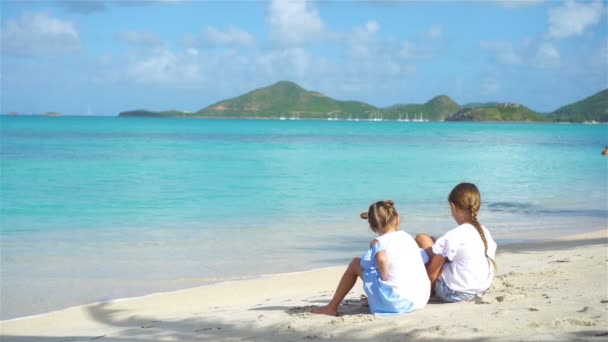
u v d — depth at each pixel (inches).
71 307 337.7
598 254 410.9
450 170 1322.6
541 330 198.7
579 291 262.2
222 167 1352.1
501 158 1763.0
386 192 908.0
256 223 631.8
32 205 754.2
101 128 4918.8
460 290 246.1
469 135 4347.9
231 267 437.7
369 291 243.3
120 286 384.5
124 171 1230.9
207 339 236.4
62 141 2573.8
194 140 2923.2
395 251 240.2
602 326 198.8
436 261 247.3
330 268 429.7
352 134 4323.3
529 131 6102.4
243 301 337.1
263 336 229.8
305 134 4212.6
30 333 289.4
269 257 472.7
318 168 1344.7
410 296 237.3
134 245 516.1
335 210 724.7
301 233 577.9
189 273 419.8
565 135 4601.4
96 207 741.3
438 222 643.5
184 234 569.0
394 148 2332.7
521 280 301.3
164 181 1051.9
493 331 200.8
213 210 721.0
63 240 537.6
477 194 249.3
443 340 197.0
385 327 217.9
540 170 1347.2
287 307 296.8
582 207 774.5
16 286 385.4
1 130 4052.7
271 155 1811.0
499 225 637.9
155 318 307.0
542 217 692.1
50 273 419.5
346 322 231.1
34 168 1283.2
